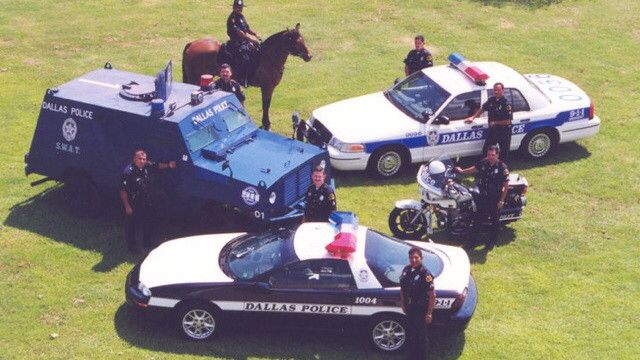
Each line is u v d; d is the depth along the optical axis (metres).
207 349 10.76
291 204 12.87
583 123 16.25
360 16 23.52
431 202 13.19
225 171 12.64
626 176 15.89
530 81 16.80
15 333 10.96
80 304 11.60
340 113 15.83
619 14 24.28
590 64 20.98
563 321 11.63
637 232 14.06
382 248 11.05
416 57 17.17
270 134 13.84
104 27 22.41
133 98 13.43
